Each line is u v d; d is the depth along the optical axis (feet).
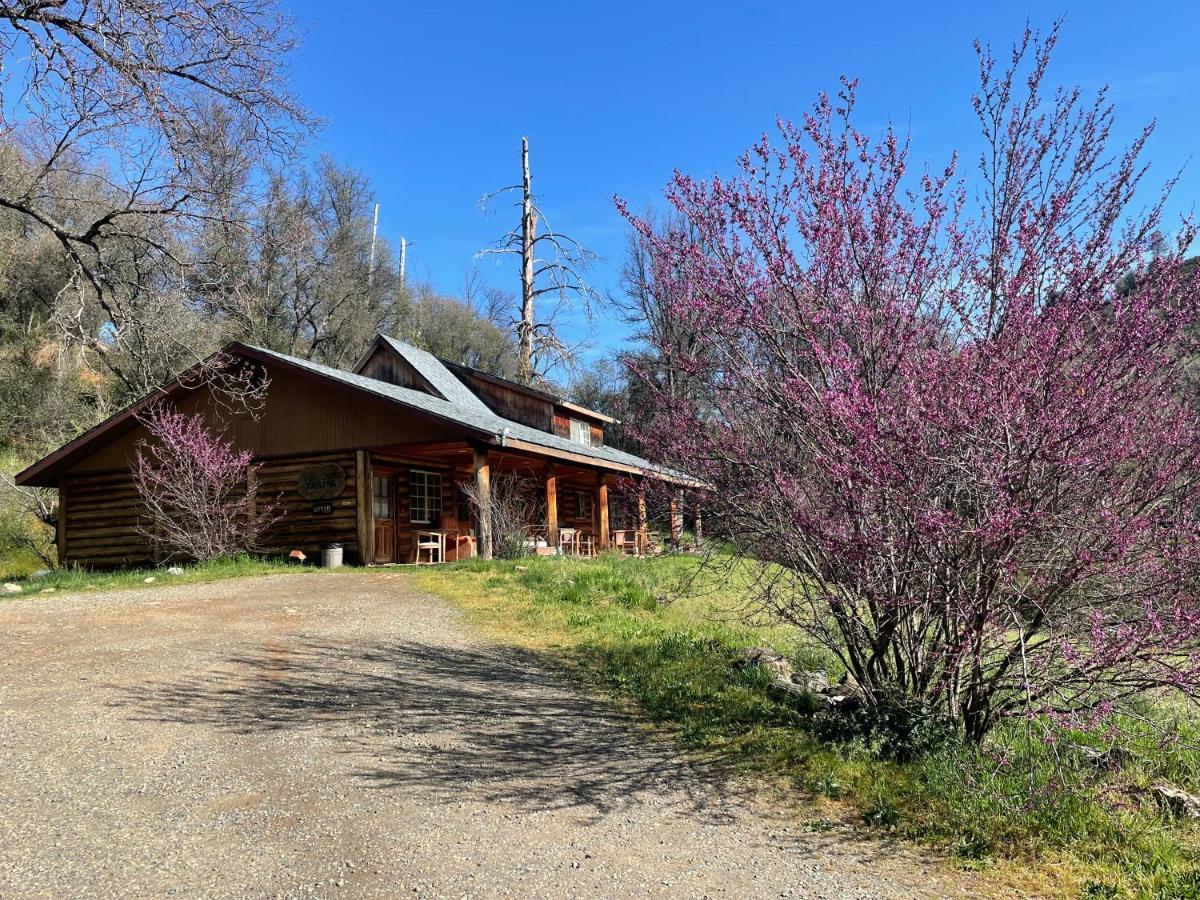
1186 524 12.44
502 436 48.06
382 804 13.51
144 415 54.34
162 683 20.51
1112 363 12.90
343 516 51.60
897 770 14.92
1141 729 16.02
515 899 10.52
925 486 13.58
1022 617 13.99
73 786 13.98
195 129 38.99
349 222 132.87
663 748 16.92
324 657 23.76
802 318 15.60
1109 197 13.82
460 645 26.05
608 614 30.50
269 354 50.47
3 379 83.15
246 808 13.23
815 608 16.74
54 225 42.04
